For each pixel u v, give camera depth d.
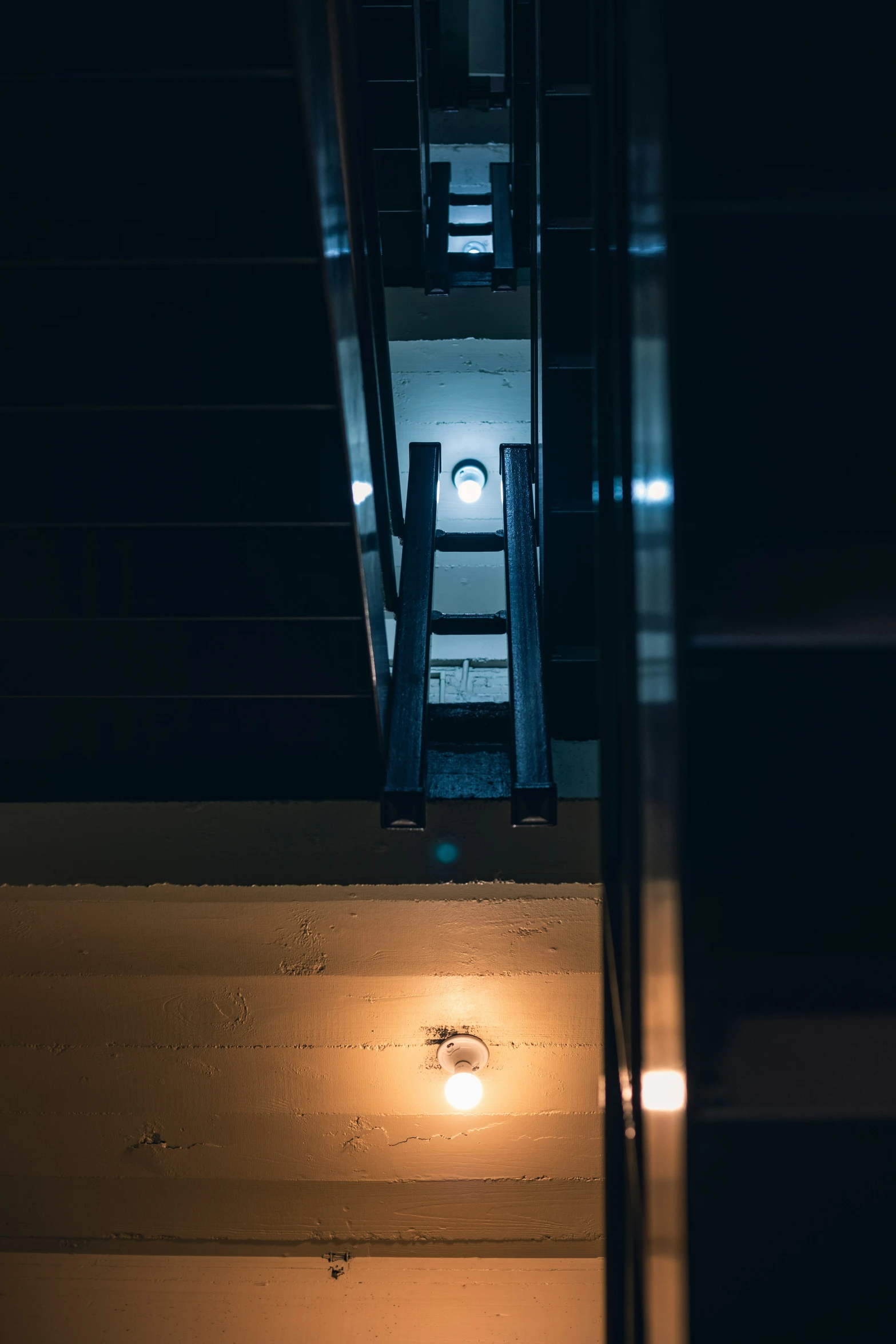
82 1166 4.32
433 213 5.72
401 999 4.15
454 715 3.33
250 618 2.70
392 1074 4.25
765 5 1.37
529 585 3.54
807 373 1.42
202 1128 4.31
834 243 1.39
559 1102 4.29
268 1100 4.29
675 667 1.41
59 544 2.53
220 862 3.17
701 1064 1.46
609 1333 2.16
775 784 1.42
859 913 1.44
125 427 2.30
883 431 1.42
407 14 4.49
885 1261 1.52
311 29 1.83
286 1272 4.39
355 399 2.41
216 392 2.24
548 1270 4.41
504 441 5.38
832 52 1.37
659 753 1.51
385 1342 4.29
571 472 3.42
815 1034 1.45
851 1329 1.54
